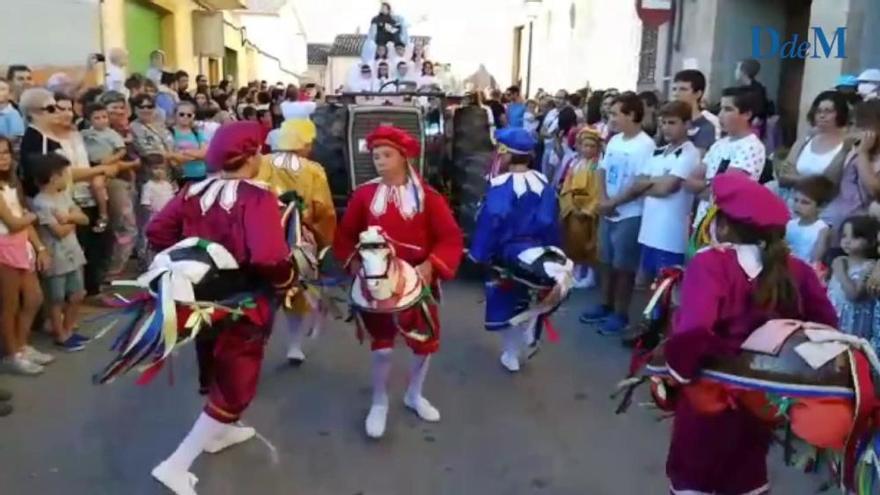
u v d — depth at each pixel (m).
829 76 8.48
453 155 7.72
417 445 4.11
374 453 4.01
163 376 4.88
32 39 9.41
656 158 5.30
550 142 9.76
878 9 8.10
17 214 4.79
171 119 8.06
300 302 4.65
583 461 3.97
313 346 5.50
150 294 3.15
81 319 5.83
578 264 6.79
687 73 5.96
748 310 2.56
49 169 5.04
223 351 3.31
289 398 4.65
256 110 11.82
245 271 3.31
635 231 5.56
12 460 3.84
